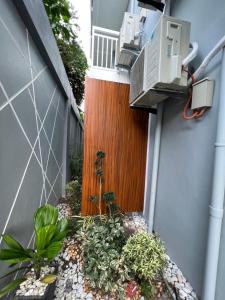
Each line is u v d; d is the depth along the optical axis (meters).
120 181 2.76
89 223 2.28
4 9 1.21
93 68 2.83
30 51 1.72
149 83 1.58
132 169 2.79
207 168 1.38
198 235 1.48
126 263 1.53
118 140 2.72
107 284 1.44
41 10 1.80
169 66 1.39
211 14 1.37
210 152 1.35
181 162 1.77
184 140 1.73
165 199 2.09
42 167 2.21
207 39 1.41
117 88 2.69
